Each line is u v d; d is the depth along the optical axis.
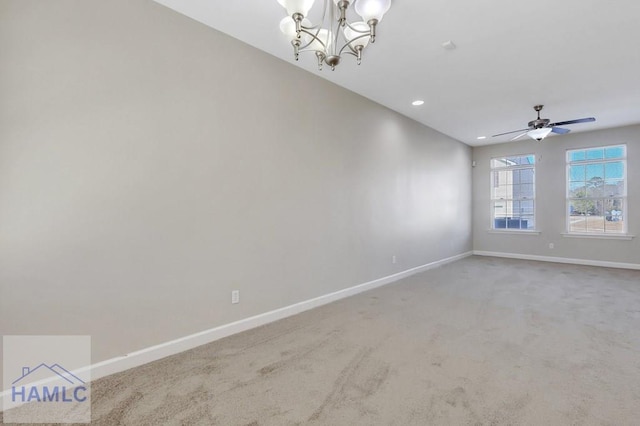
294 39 2.04
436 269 5.87
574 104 4.66
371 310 3.56
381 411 1.81
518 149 7.04
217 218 2.78
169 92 2.49
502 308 3.63
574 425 1.70
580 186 6.42
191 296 2.62
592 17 2.56
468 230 7.46
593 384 2.08
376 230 4.60
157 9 2.43
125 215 2.28
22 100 1.89
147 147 2.37
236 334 2.89
